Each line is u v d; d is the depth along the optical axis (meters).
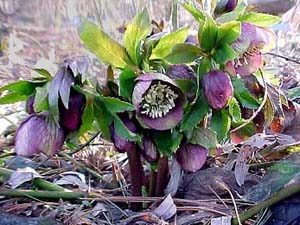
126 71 0.39
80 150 0.52
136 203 0.46
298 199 0.38
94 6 1.07
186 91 0.40
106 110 0.40
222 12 0.44
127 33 0.40
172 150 0.41
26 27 1.22
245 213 0.39
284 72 0.81
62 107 0.39
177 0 0.44
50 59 1.07
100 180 0.51
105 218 0.44
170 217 0.42
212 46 0.40
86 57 0.39
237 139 0.47
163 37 0.40
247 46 0.39
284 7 0.90
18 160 0.53
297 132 0.52
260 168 0.50
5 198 0.47
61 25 1.18
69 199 0.46
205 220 0.42
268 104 0.44
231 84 0.40
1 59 1.09
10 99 0.41
